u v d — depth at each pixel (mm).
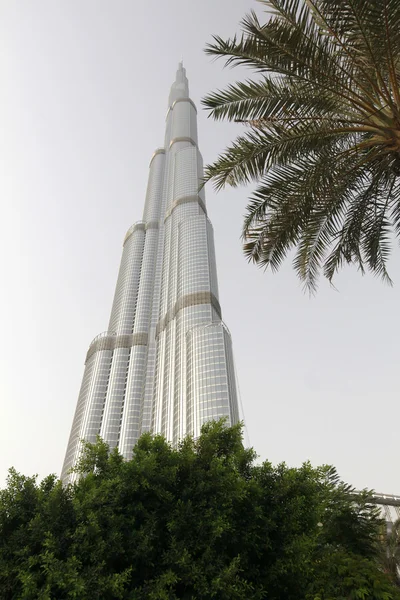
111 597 12188
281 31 13508
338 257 18484
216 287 177750
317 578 16531
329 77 13758
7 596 12055
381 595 16828
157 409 146250
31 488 14547
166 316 178125
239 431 18719
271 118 15109
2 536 13445
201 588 12508
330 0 12312
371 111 13258
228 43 14211
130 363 172500
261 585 13695
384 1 11508
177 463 15820
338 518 25391
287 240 17047
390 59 12523
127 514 14070
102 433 150375
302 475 16922
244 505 15383
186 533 13961
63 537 13016
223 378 127625
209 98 15875
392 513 41594
